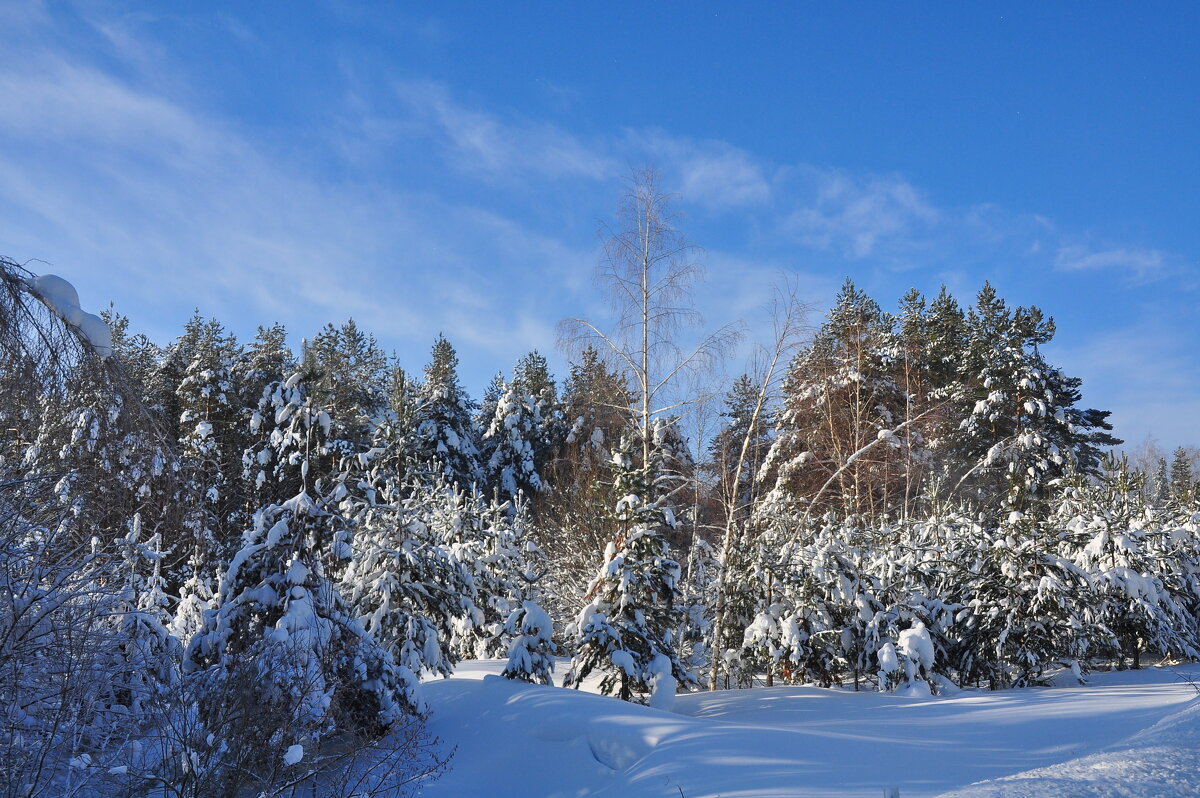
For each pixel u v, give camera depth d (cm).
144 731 793
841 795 624
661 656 1351
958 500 3225
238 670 782
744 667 1725
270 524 1105
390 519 1418
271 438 1228
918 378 3228
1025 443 3102
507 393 4094
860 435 2528
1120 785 447
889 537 1984
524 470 3891
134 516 722
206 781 683
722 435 1948
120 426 639
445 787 864
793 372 1898
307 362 2586
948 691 1464
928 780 664
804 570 1677
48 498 672
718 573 1825
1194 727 564
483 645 1995
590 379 2084
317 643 953
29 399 588
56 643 689
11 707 660
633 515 1454
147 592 946
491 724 1026
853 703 1296
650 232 1842
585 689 1579
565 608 2119
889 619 1617
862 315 3089
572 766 860
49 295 587
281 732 748
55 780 677
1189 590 1956
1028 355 3325
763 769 718
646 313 1816
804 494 2441
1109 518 1836
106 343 613
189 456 771
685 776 729
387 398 4275
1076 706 1055
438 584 1457
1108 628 1694
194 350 3306
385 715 990
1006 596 1652
